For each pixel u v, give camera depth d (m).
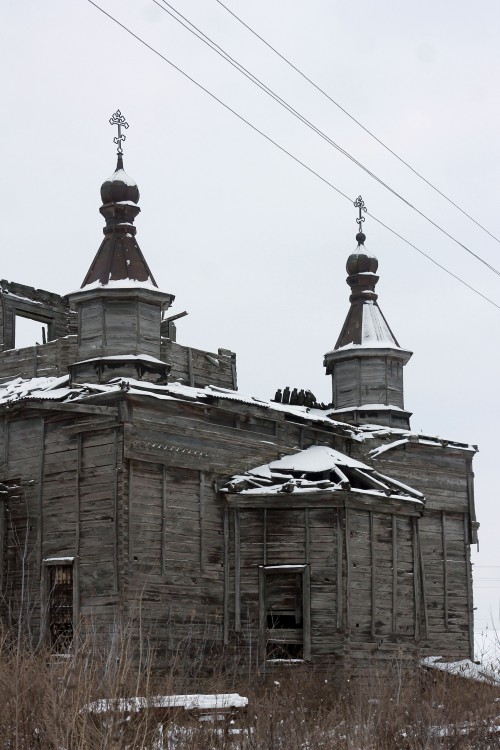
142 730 14.99
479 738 20.23
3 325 36.91
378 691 22.48
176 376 35.41
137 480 30.88
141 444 31.03
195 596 31.80
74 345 34.81
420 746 19.27
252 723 17.97
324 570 32.50
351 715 21.25
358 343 41.72
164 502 31.42
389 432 39.59
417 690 23.39
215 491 33.06
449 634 38.94
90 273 34.19
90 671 15.34
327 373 43.09
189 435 32.59
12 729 14.78
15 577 32.00
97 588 30.36
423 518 39.41
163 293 33.84
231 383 37.81
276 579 32.84
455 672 29.27
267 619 33.69
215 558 32.66
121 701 15.00
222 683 25.55
